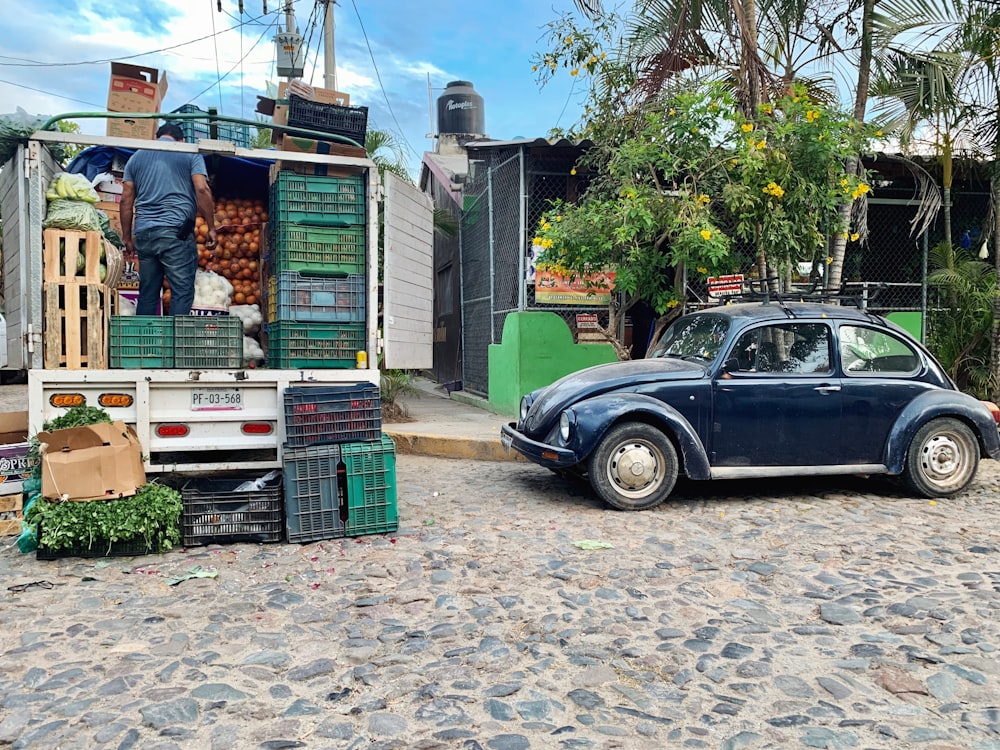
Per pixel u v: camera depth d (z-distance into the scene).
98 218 5.57
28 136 5.30
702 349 6.84
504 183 11.54
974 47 9.21
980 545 5.27
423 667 3.41
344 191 6.12
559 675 3.34
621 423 6.29
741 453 6.45
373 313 6.16
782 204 7.83
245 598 4.26
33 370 5.24
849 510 6.31
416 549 5.15
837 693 3.19
